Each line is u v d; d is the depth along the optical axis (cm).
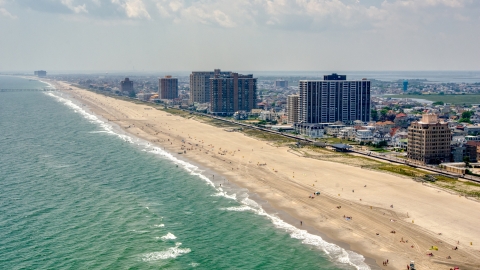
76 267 16188
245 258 17138
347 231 19625
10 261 16538
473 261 16625
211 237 19012
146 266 16338
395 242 18388
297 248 17975
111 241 18400
